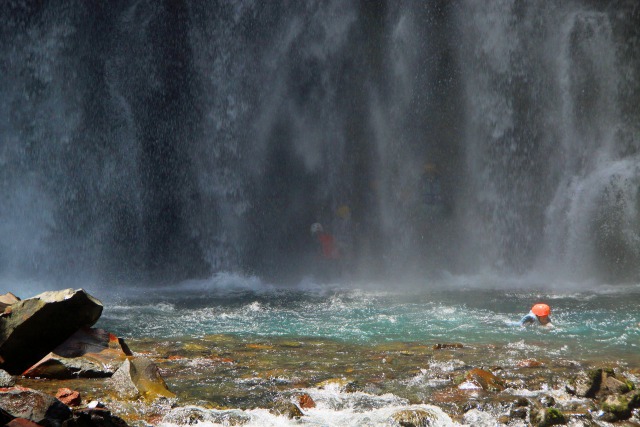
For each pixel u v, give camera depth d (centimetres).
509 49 1819
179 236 1814
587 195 1709
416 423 461
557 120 1805
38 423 408
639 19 1744
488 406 496
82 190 1725
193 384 561
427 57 1894
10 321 569
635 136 1750
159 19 1764
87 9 1700
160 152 1805
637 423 468
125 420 464
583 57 1784
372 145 1956
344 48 1886
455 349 707
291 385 561
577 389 529
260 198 1869
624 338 771
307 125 1902
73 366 561
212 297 1243
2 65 1642
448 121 1919
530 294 1212
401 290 1318
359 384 560
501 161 1859
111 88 1745
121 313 1005
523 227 1823
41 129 1681
